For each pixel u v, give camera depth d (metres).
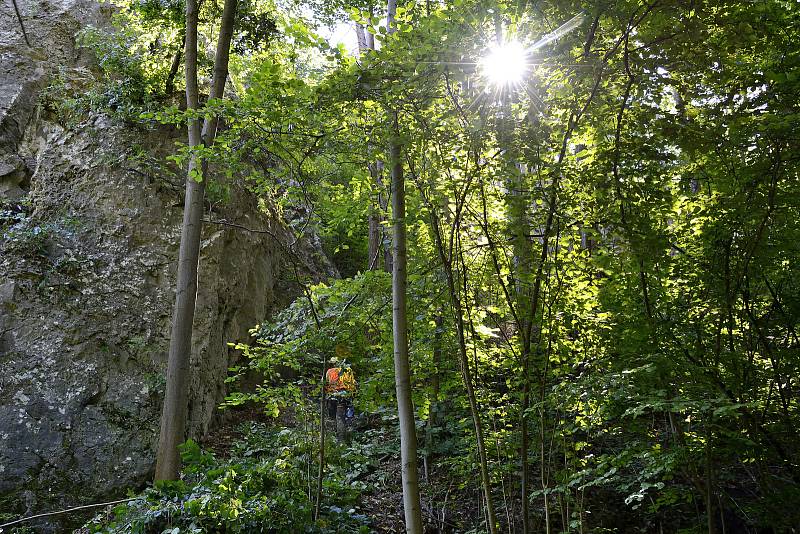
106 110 9.47
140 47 10.38
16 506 6.49
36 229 8.08
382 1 9.40
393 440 8.39
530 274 4.51
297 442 6.36
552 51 4.24
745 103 4.08
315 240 14.02
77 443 7.09
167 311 8.44
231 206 10.04
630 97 4.34
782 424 4.39
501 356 5.55
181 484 5.33
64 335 7.64
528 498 4.79
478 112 4.41
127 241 8.69
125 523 4.93
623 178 4.27
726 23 3.86
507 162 4.34
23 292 7.67
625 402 4.04
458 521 6.52
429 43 4.13
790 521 4.32
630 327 4.52
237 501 5.12
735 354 4.38
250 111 4.57
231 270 9.62
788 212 4.18
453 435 7.50
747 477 5.95
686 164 4.68
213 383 8.71
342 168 5.71
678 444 4.34
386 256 10.15
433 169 4.78
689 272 4.57
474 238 5.21
